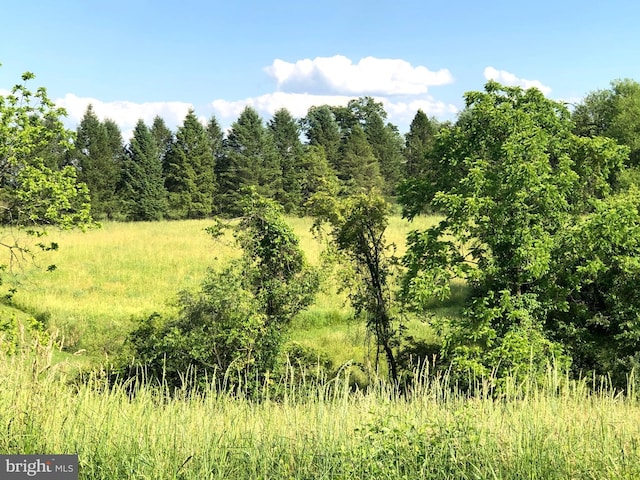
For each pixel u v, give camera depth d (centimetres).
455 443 539
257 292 1413
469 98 1433
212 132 8244
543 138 1274
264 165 7288
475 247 1417
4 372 599
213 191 7288
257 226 1439
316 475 500
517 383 1102
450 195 1295
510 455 529
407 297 1357
